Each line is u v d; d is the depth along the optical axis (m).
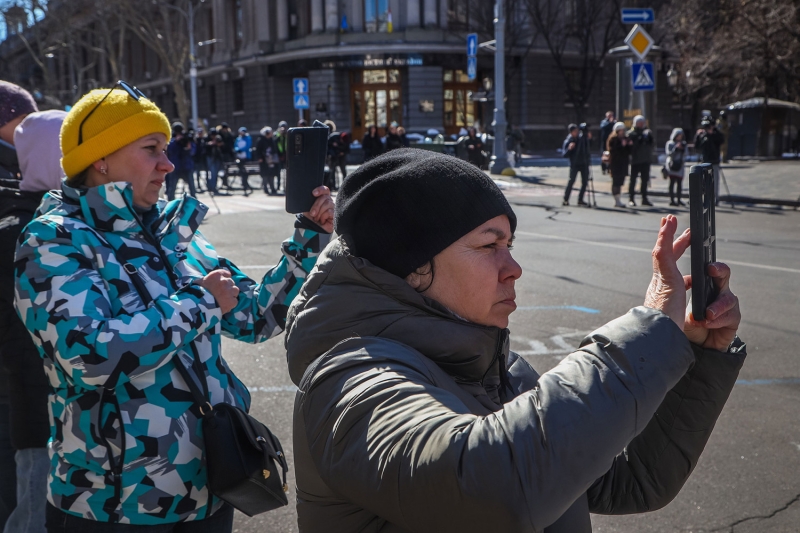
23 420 2.38
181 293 1.90
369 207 1.26
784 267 8.94
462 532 0.97
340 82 40.22
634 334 1.06
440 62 39.12
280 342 5.96
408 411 1.06
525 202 17.19
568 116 43.41
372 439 1.06
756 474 3.66
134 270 1.93
